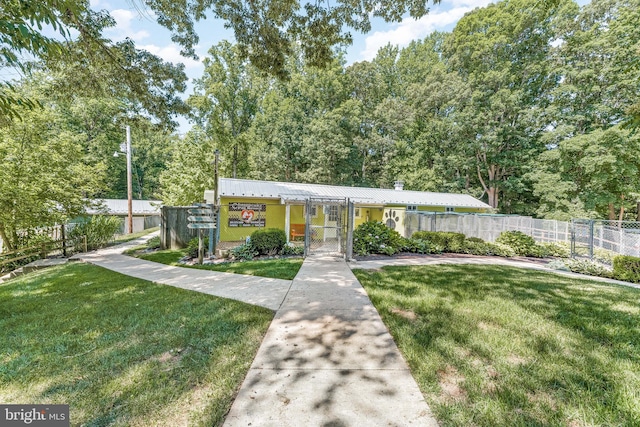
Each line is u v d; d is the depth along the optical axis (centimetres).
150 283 534
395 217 1438
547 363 247
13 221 856
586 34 1844
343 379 223
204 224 743
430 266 699
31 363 248
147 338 295
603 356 259
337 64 2684
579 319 345
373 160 2827
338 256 845
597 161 1620
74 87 670
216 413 185
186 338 294
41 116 862
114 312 373
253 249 835
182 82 768
